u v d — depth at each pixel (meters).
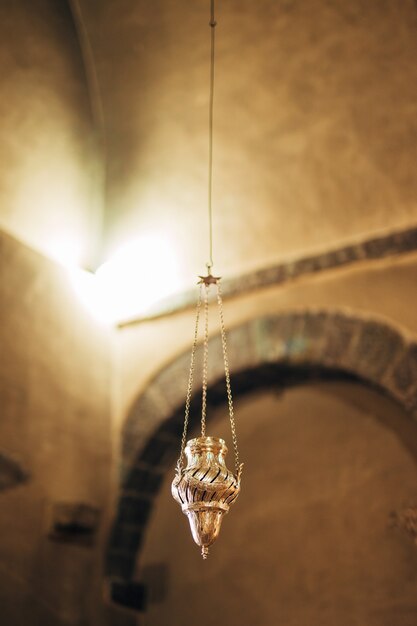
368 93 6.65
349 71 6.65
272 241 7.28
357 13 6.47
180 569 7.46
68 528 6.81
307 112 6.89
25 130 7.20
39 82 7.27
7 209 7.04
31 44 7.17
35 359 7.01
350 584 6.78
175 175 7.49
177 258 7.61
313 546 7.03
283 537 7.18
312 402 7.30
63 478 6.97
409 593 6.52
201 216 7.46
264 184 7.19
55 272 7.37
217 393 7.34
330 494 7.08
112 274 7.77
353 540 6.87
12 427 6.67
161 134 7.45
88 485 7.17
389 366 6.49
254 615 7.08
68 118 7.51
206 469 4.55
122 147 7.67
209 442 4.68
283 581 7.06
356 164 6.84
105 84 7.53
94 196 7.79
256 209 7.27
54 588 6.63
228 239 7.42
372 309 6.71
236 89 7.03
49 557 6.68
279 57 6.82
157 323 7.69
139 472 7.41
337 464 7.12
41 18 7.21
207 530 4.51
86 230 7.72
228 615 7.18
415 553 6.57
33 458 6.77
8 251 6.98
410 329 6.49
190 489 4.53
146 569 7.46
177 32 7.04
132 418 7.52
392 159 6.71
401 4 6.32
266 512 7.32
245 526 7.38
